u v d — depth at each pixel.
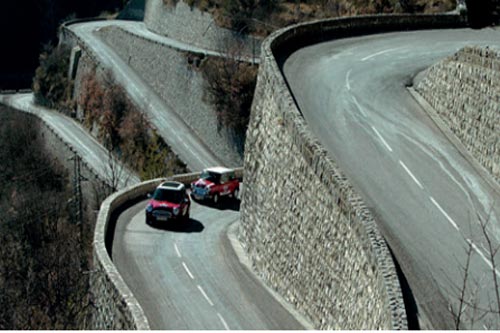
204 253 60.53
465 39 83.38
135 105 153.00
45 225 100.12
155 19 189.25
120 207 75.69
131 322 42.34
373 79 67.12
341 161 50.34
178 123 143.88
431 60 73.69
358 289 37.50
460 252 39.97
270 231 52.91
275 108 54.34
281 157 51.69
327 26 82.81
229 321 46.12
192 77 143.00
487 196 45.97
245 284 52.88
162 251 61.09
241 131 125.31
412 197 45.84
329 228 42.31
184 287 52.56
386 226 42.50
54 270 76.06
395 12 124.19
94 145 152.50
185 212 70.94
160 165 131.25
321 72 68.94
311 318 44.31
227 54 136.38
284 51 74.75
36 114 177.50
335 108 59.75
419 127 56.38
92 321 54.84
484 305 35.16
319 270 43.38
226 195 81.75
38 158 147.50
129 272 55.84
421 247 40.44
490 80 49.69
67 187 138.25
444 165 50.00
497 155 47.78
